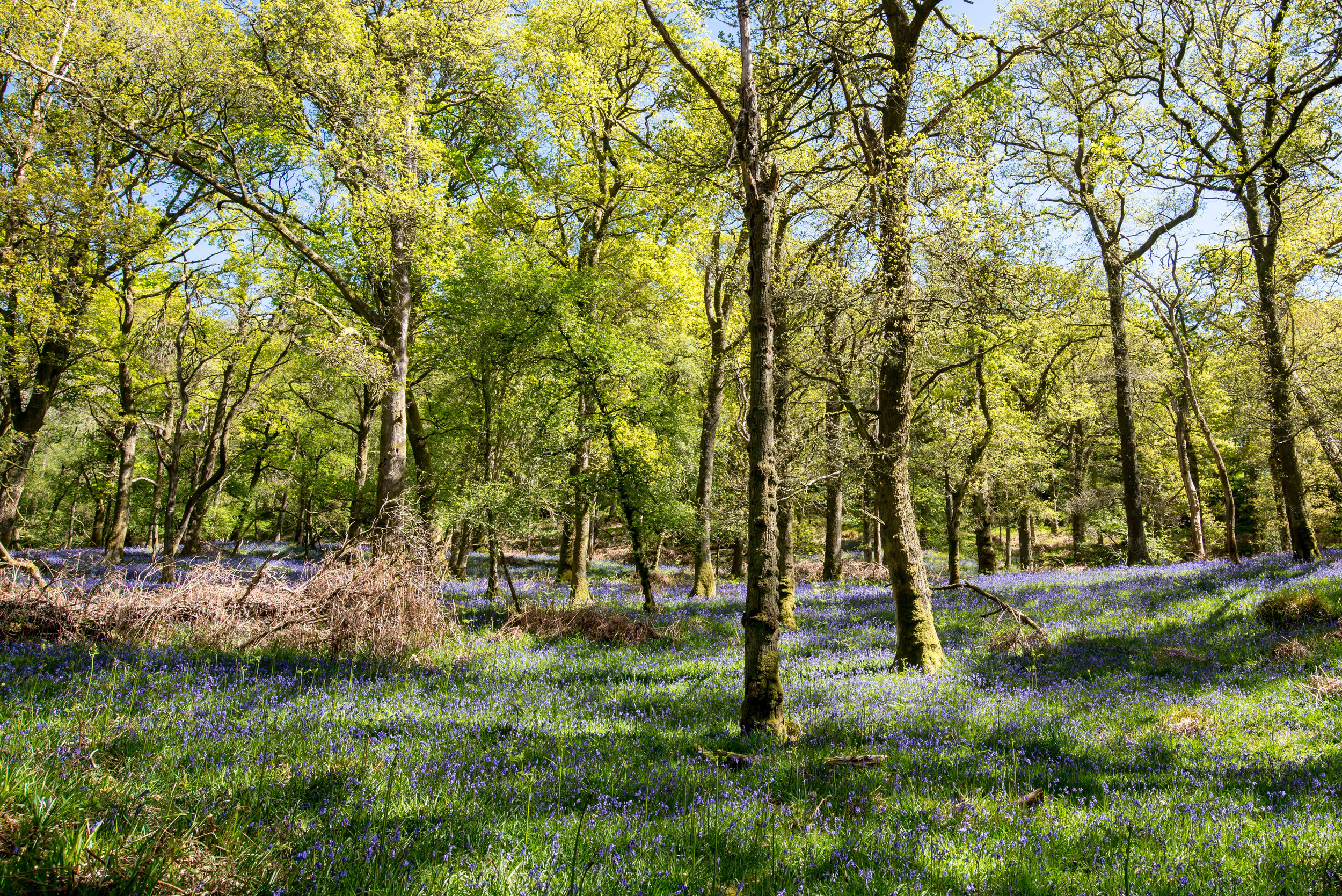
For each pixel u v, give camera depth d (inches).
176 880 133.0
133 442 1053.2
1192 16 687.7
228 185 707.4
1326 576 526.9
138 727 233.6
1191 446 1520.7
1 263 601.0
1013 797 215.5
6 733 207.8
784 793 217.3
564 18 832.9
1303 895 147.5
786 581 608.4
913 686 370.6
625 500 657.6
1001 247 446.0
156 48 609.3
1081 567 1056.8
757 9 489.4
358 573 440.1
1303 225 674.8
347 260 770.2
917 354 486.3
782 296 470.0
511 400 700.7
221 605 431.5
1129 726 291.6
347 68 637.9
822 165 540.4
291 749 231.0
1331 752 240.4
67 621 394.6
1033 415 1109.1
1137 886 153.9
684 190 650.8
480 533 769.6
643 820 189.3
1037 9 741.3
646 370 680.4
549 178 898.7
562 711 318.3
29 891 118.7
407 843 162.1
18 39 588.4
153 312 931.3
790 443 587.8
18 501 772.0
